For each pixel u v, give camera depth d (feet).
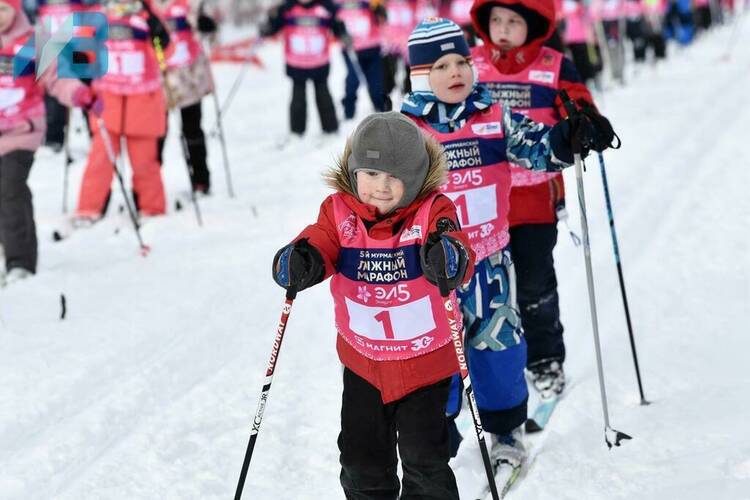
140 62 28.48
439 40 13.56
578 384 16.75
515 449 14.01
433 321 11.48
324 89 42.09
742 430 14.12
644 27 63.98
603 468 13.61
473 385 14.15
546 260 15.89
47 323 20.53
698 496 12.37
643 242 25.02
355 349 11.84
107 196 29.40
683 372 16.90
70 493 13.70
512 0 15.39
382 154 10.97
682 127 40.01
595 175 32.50
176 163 38.93
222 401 16.81
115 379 17.78
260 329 20.35
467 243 10.91
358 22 45.50
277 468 14.48
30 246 23.82
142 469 14.44
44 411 16.46
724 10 95.81
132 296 22.18
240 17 105.70
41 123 23.47
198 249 26.13
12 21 22.67
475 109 13.82
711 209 27.35
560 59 15.98
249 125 47.55
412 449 11.60
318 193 32.83
